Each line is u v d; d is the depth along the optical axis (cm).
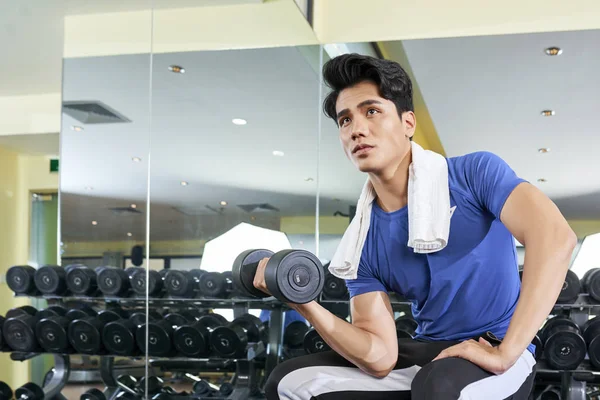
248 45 258
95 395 197
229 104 253
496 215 108
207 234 235
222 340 232
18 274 181
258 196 258
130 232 215
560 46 267
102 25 217
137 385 208
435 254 116
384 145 114
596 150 260
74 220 200
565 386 240
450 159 120
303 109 283
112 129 216
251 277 114
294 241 274
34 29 197
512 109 269
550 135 265
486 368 98
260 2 247
